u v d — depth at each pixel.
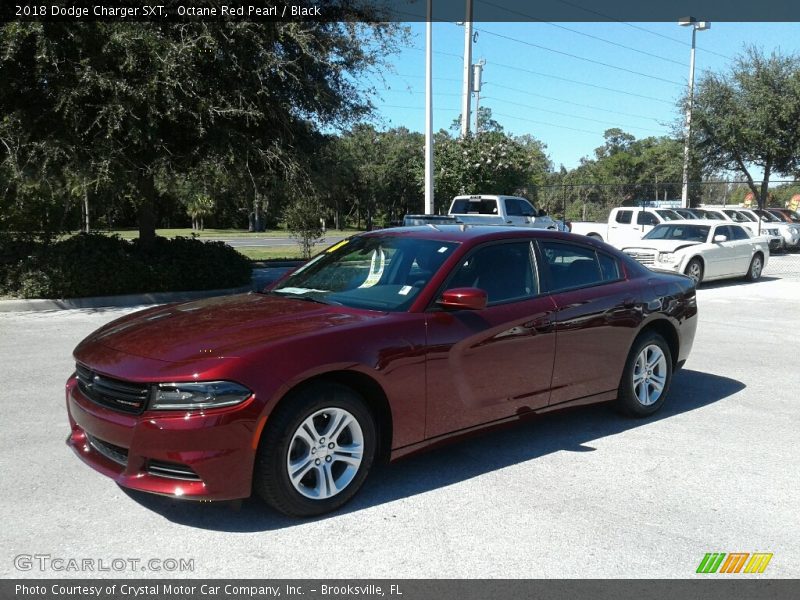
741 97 24.30
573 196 39.72
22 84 11.34
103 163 11.27
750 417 5.86
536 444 5.08
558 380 4.96
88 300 11.79
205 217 59.06
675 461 4.77
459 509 3.92
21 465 4.46
